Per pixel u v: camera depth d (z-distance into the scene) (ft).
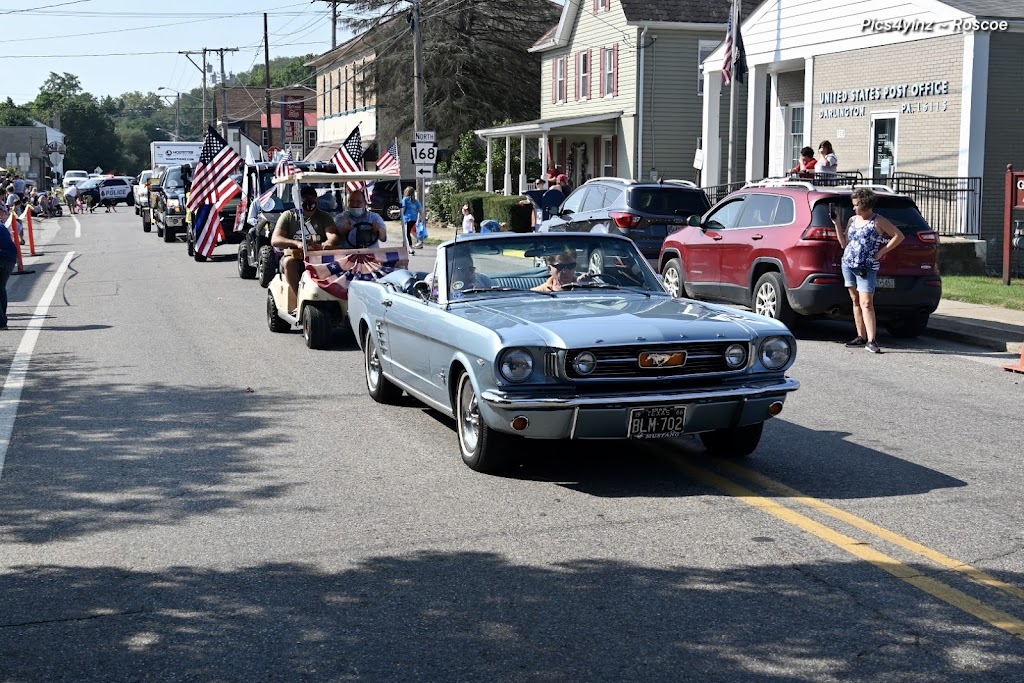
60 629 16.85
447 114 171.12
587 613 17.17
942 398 34.71
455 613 17.26
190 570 19.40
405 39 176.86
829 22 88.07
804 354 43.62
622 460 26.71
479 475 25.53
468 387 25.73
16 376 39.73
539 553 20.01
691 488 24.20
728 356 23.93
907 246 45.68
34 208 193.36
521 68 177.06
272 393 36.19
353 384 37.76
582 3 139.74
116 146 557.33
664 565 19.27
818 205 46.26
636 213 61.31
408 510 22.81
